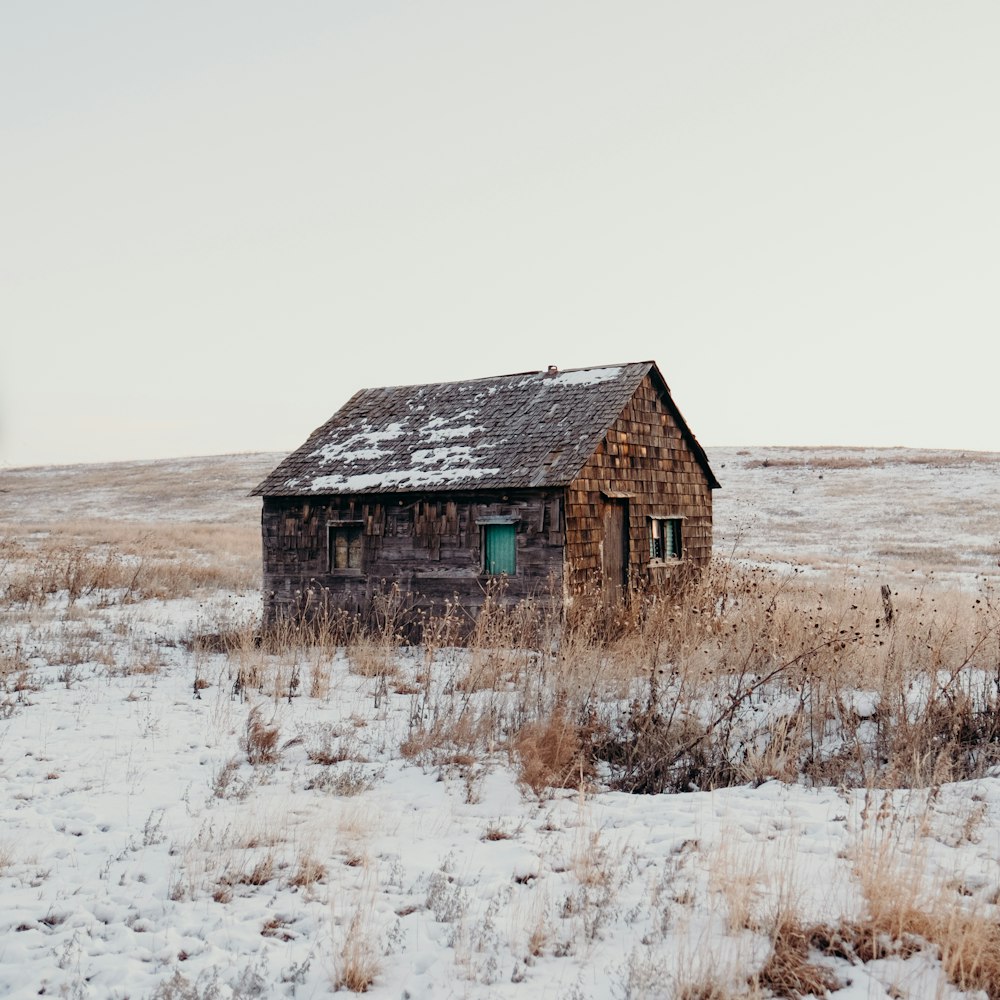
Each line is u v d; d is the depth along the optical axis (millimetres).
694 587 21344
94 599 25297
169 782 9766
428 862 7648
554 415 20922
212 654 17344
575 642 14820
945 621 14555
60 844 8031
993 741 10617
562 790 9719
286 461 22844
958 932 5637
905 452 85562
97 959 6039
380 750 11008
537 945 6016
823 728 11148
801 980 5461
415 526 20094
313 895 6965
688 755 10609
